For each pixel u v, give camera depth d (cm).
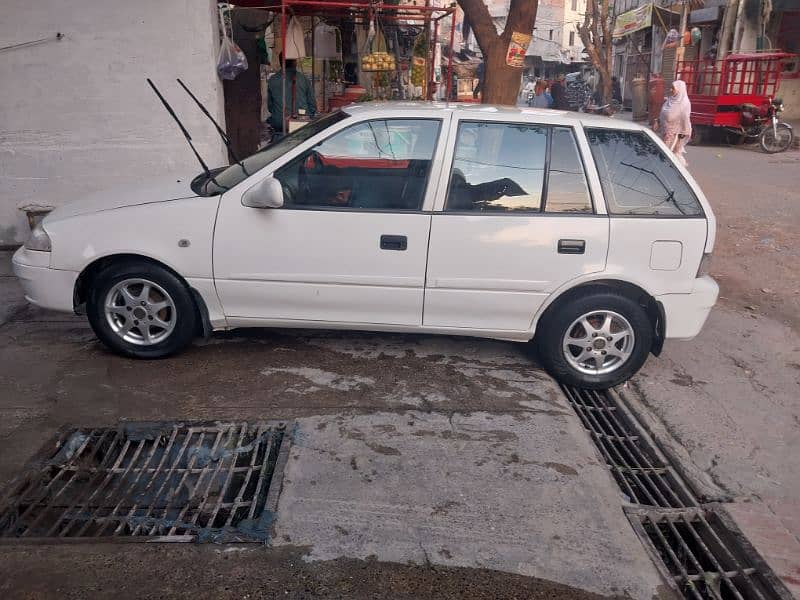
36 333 513
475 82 1538
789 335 601
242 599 275
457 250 439
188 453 373
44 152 702
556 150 447
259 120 943
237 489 350
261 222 439
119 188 505
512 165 446
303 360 479
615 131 455
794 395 489
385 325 459
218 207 442
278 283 447
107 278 450
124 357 470
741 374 519
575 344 463
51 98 690
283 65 798
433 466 365
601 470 374
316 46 1101
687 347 564
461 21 2177
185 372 455
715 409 464
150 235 441
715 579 317
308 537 309
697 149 1775
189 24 686
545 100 1569
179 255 442
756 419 454
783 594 302
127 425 390
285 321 461
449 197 442
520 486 354
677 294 452
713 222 452
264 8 801
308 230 439
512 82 741
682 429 437
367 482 349
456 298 449
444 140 443
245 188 443
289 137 491
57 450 369
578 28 2188
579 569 303
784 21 2039
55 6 668
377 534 314
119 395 423
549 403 438
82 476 354
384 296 448
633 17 2891
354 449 375
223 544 303
